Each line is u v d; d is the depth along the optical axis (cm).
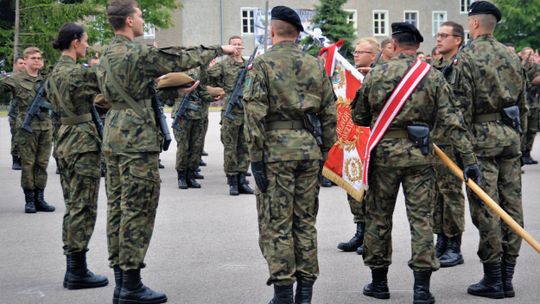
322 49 880
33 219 1149
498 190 738
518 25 4900
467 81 717
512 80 724
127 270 687
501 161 732
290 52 656
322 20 4169
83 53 791
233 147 1344
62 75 758
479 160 718
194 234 1013
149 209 694
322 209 1188
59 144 764
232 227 1058
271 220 648
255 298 720
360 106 698
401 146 670
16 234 1038
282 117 652
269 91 648
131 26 700
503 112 722
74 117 759
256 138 637
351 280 778
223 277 795
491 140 713
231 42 1370
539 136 2458
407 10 6019
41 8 4334
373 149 682
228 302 708
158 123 701
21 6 4359
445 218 838
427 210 675
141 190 684
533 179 1497
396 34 685
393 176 679
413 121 671
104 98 707
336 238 977
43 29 4309
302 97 652
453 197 831
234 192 1351
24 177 1196
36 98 1170
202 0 5472
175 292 742
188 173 1452
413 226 673
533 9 4825
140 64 676
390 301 706
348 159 838
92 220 768
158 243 960
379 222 699
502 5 4900
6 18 4631
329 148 677
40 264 870
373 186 695
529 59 1702
